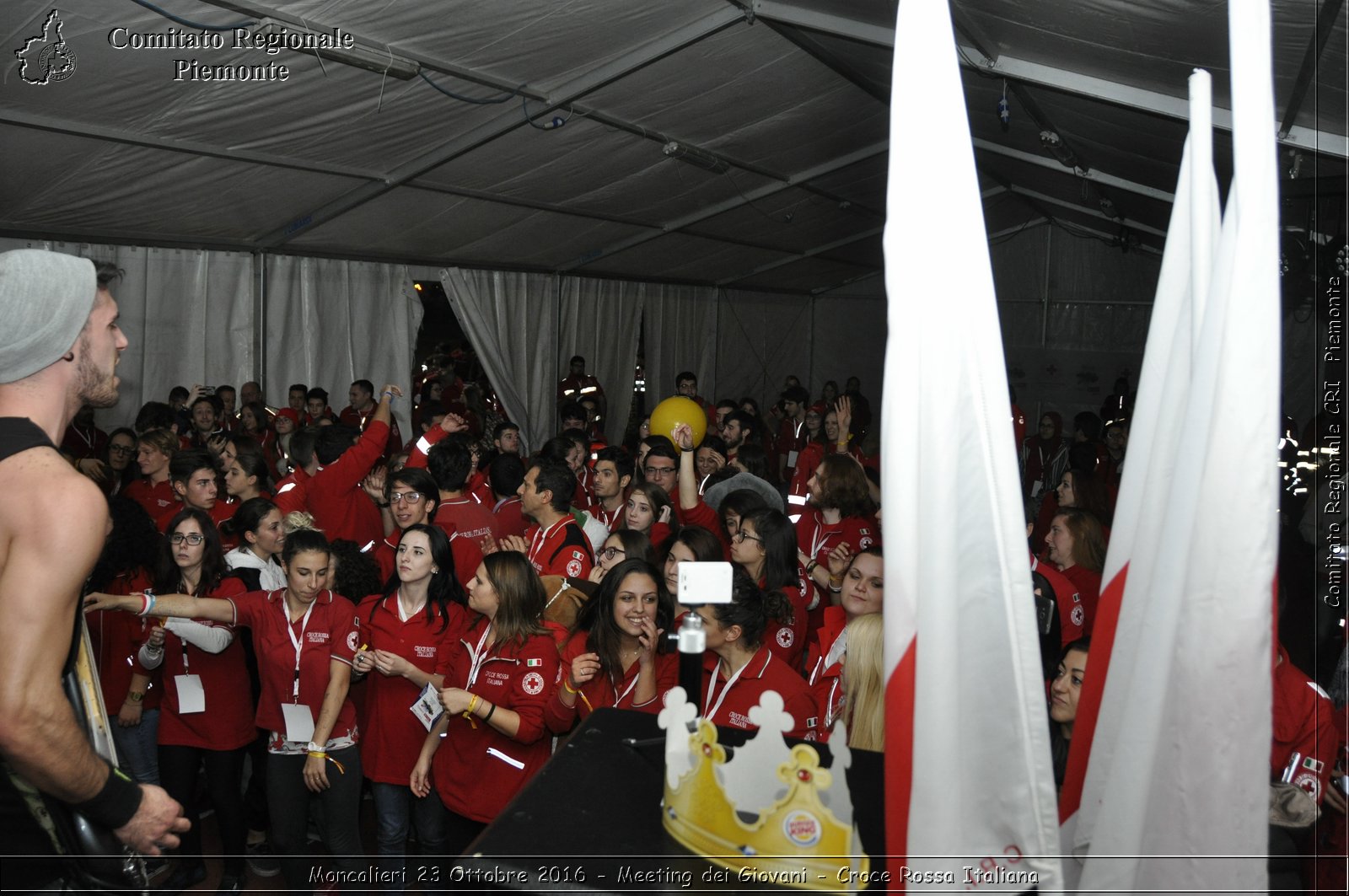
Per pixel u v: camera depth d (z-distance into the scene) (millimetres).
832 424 8250
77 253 6809
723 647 2752
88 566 1136
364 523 4973
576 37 5469
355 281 8844
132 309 7262
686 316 13898
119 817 1180
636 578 2936
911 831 941
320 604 3307
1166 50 4418
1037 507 8984
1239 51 933
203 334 7668
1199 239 1088
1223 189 5855
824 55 6398
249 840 4000
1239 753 911
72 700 1190
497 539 4734
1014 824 984
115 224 6625
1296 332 9828
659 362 13367
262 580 3883
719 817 931
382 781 3385
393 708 3359
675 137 7723
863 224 12508
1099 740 1078
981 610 988
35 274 1169
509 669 3059
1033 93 6355
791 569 3713
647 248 11367
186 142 5602
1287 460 5734
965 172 995
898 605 957
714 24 5621
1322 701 2049
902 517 956
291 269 8273
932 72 982
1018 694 981
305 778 3234
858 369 16609
